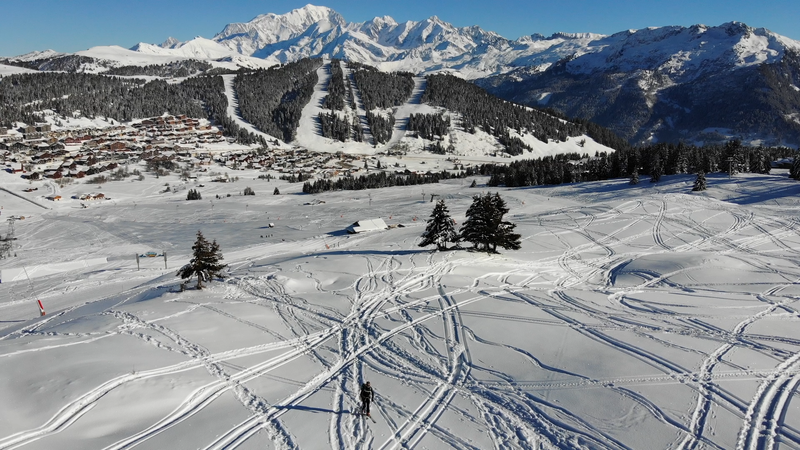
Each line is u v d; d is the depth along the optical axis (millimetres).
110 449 14727
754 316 27797
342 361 22000
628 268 43125
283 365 21453
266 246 76750
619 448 14961
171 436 15523
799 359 21094
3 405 16469
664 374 19672
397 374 20531
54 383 18016
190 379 19344
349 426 16375
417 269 41062
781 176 99562
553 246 55188
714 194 88062
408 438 15664
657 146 136500
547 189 125688
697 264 41188
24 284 58688
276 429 16109
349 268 41469
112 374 18953
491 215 48750
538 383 19297
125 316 27688
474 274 40000
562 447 15141
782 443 15008
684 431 15680
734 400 17516
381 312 29109
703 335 24438
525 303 30891
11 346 21844
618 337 24125
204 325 25906
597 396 18031
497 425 16422
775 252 49188
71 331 25062
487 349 22953
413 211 111062
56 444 14695
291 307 30359
